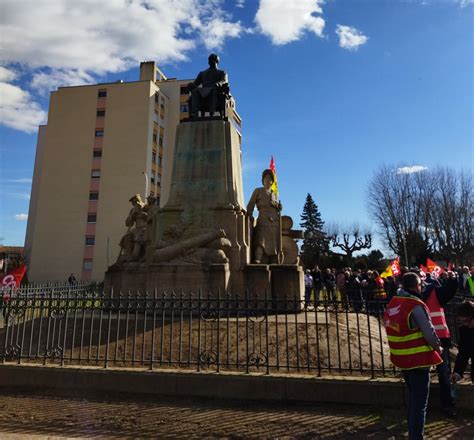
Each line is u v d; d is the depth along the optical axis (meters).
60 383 6.14
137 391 5.90
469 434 4.49
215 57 12.34
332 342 6.87
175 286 9.52
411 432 3.89
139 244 11.96
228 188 11.02
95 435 4.49
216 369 6.10
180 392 5.78
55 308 6.72
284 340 6.94
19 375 6.28
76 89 46.59
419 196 40.12
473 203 38.53
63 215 44.00
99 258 42.50
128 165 44.00
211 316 8.37
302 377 5.59
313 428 4.65
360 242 51.06
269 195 11.55
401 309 4.10
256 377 5.66
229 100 12.38
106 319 8.67
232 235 10.47
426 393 3.95
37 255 43.53
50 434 4.49
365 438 4.40
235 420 4.90
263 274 10.12
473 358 5.29
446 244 39.19
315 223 63.19
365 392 5.38
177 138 11.62
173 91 51.06
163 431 4.61
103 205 43.59
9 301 6.99
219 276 9.48
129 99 45.47
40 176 50.09
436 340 3.88
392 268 15.38
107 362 6.55
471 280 11.32
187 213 10.82
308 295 18.30
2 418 4.96
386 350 6.71
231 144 11.41
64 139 45.72
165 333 7.55
